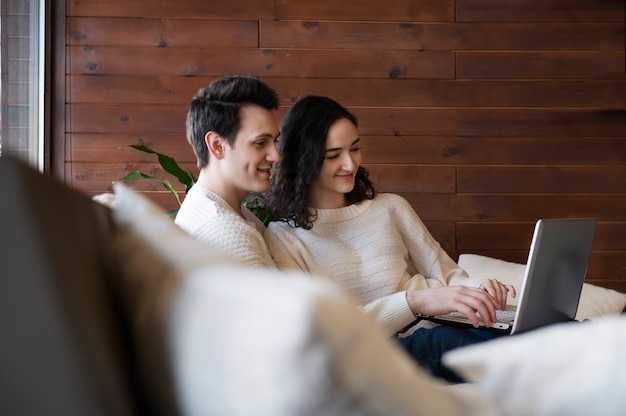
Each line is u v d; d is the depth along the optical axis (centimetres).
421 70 354
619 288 361
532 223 358
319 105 249
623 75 359
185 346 46
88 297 50
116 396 47
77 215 55
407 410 43
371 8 353
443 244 355
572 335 56
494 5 356
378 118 353
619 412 52
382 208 260
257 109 207
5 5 277
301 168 247
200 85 348
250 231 194
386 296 234
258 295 41
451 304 207
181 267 51
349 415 41
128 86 347
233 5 349
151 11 347
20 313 47
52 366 46
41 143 335
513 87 357
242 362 40
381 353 42
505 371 56
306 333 38
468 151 356
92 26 346
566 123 359
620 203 360
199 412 46
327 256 246
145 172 347
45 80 338
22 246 47
